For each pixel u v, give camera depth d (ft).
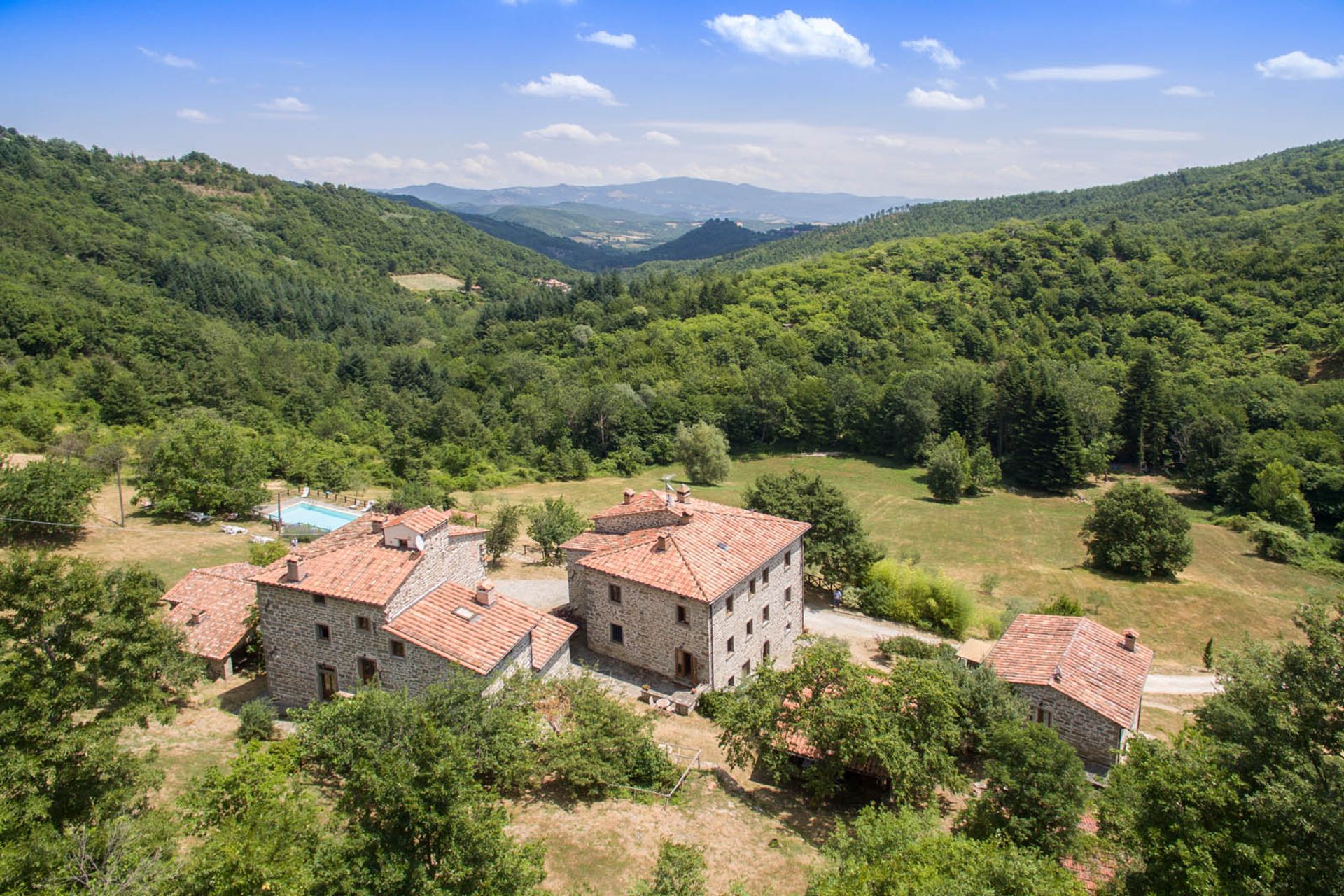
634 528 167.63
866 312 612.70
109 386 362.33
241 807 69.05
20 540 187.93
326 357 575.79
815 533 211.82
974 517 347.15
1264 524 302.45
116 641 90.58
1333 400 396.37
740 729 115.44
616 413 466.29
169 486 223.10
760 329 613.93
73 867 64.03
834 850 84.48
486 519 244.22
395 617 119.75
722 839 99.96
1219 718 94.43
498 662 115.75
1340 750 88.17
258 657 141.38
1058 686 129.39
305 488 261.03
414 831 69.46
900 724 110.42
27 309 425.28
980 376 470.80
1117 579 250.37
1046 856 85.81
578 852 93.97
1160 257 622.95
